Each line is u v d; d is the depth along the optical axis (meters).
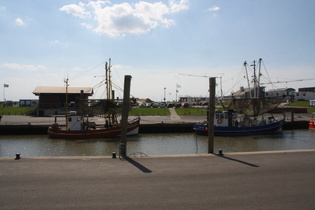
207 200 6.99
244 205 6.67
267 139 30.20
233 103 37.78
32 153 23.08
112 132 31.28
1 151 24.02
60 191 7.61
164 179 8.79
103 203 6.77
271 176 9.16
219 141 28.91
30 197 7.15
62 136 30.92
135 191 7.65
